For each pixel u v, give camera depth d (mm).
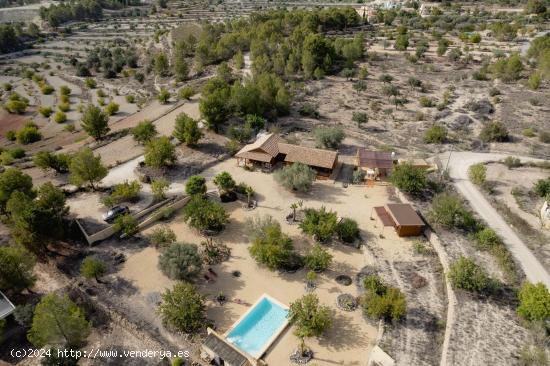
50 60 172000
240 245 52688
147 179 66250
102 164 67500
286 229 55250
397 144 78250
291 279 47219
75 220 55375
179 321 40250
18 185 55500
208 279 47250
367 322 41625
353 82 114062
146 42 189625
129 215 54656
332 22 172750
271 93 88750
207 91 92125
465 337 38719
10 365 38719
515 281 45000
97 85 136625
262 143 69938
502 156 72750
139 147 79250
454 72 119500
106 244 53000
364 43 145750
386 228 55250
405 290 45000
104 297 45062
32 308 41375
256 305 43250
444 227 54156
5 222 53844
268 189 64375
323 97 103125
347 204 60500
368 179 66312
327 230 50812
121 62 154625
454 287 44375
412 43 152875
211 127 81500
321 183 65812
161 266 46406
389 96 102062
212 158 73062
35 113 113812
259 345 39344
